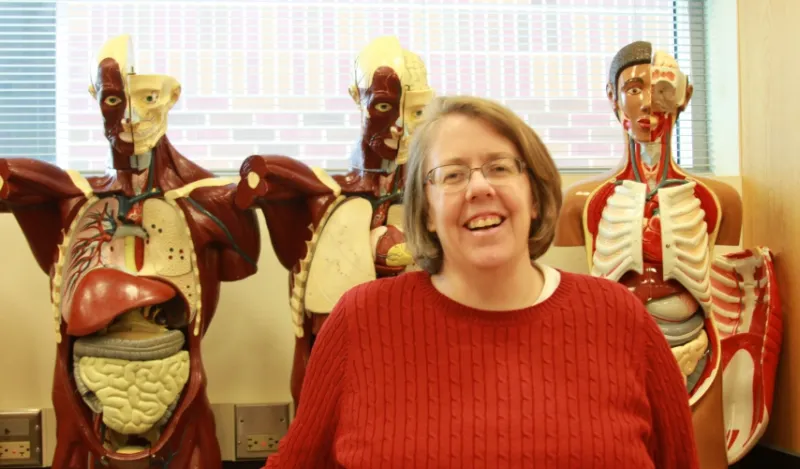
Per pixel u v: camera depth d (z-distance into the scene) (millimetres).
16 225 1502
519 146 812
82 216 1228
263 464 1503
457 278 832
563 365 778
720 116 1810
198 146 1690
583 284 828
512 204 786
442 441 753
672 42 1853
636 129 1330
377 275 1254
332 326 841
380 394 790
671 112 1336
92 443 1203
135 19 1690
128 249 1233
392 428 771
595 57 1832
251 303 1545
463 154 793
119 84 1134
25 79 1679
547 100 1805
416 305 818
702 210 1336
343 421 814
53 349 1498
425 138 832
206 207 1239
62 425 1211
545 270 870
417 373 792
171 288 1215
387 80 1172
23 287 1498
